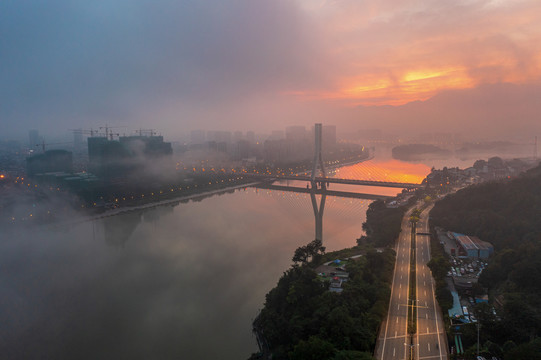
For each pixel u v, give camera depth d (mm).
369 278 182000
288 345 143750
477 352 124750
